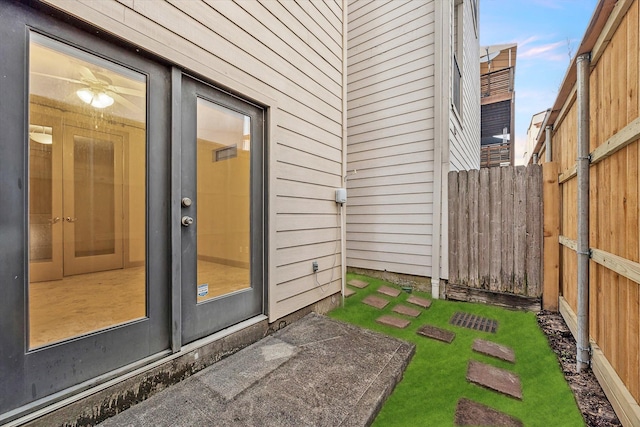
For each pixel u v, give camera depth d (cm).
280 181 260
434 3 391
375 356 210
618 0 157
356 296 367
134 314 164
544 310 311
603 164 189
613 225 173
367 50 456
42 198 147
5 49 123
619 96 164
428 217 391
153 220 171
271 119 250
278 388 170
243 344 221
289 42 271
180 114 184
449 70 385
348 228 472
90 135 163
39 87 136
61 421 130
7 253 124
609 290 179
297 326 262
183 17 182
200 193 198
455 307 334
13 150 126
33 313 133
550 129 343
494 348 236
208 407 153
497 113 1095
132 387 154
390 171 430
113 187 171
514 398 176
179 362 176
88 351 143
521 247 323
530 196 320
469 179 355
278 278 256
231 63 213
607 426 151
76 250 160
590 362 200
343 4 360
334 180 343
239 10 220
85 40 145
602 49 186
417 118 406
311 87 303
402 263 413
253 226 239
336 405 158
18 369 123
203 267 199
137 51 163
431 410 166
